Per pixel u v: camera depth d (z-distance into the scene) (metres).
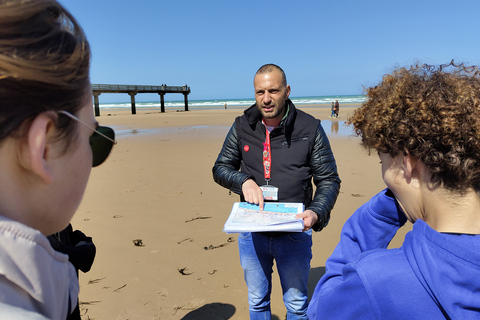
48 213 0.52
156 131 15.09
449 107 0.62
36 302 0.46
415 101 0.67
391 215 0.95
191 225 3.81
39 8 0.44
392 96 0.74
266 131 2.11
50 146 0.48
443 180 0.65
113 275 2.80
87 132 0.57
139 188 5.35
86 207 4.46
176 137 12.43
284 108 2.07
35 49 0.42
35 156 0.44
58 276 0.50
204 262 3.00
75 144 0.52
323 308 0.81
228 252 3.17
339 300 0.75
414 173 0.72
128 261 3.03
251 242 2.04
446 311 0.59
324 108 36.56
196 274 2.81
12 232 0.41
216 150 9.07
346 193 4.88
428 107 0.65
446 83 0.69
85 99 0.54
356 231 1.02
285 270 2.02
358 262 0.73
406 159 0.72
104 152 0.62
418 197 0.73
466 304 0.57
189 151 8.98
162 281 2.71
